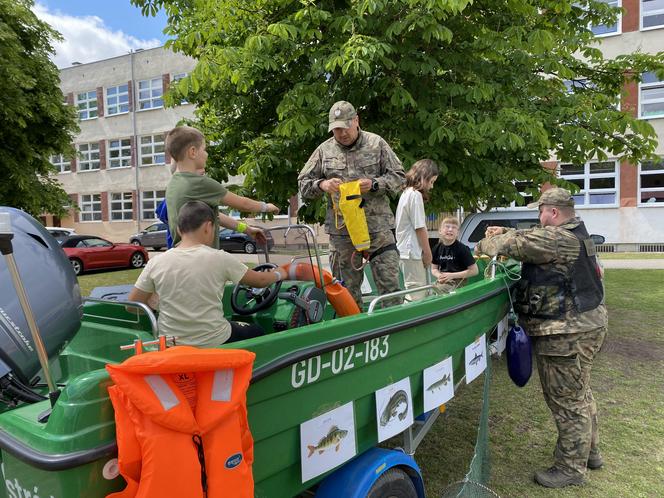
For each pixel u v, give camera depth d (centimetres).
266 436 190
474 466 306
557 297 338
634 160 720
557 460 353
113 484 149
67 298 229
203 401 153
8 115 1133
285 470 203
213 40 615
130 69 3061
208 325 214
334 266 376
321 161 368
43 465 141
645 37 1916
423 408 279
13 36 1132
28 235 232
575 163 725
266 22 572
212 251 224
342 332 217
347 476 229
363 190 331
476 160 629
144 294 223
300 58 618
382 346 242
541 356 351
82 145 3269
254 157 593
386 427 247
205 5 591
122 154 3142
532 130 546
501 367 616
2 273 212
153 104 3033
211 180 271
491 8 623
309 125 547
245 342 180
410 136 589
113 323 320
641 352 645
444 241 492
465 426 447
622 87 831
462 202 698
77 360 271
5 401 209
